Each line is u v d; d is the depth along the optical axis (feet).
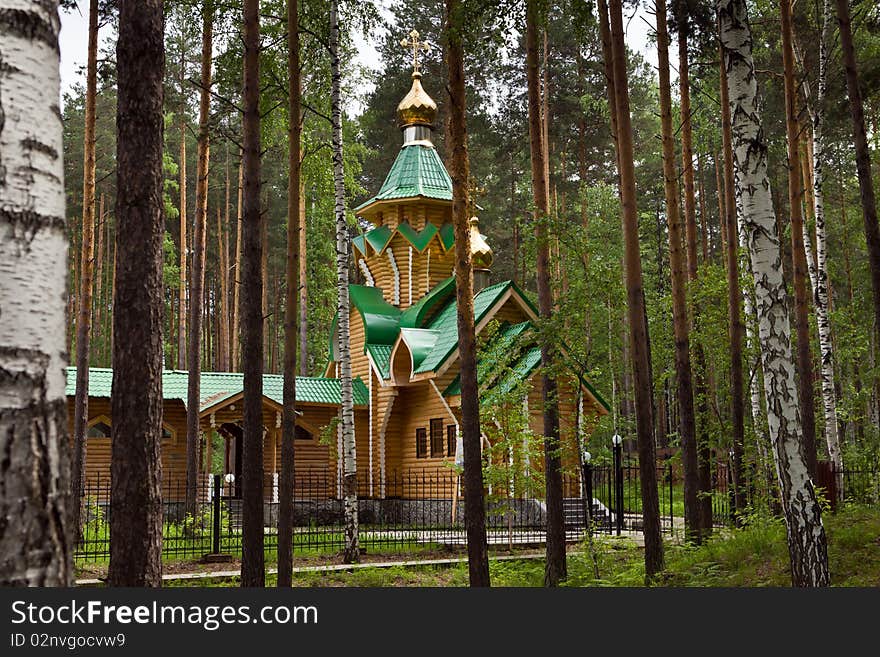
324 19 59.72
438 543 66.59
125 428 27.91
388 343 103.60
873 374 84.28
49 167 10.72
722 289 62.75
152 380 28.45
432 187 108.47
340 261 62.95
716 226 156.87
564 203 136.77
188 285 172.86
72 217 161.17
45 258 10.48
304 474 99.71
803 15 77.05
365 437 101.81
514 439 60.75
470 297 40.55
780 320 33.58
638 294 43.34
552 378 47.88
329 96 67.26
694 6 55.36
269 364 179.83
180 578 48.62
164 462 94.89
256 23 43.70
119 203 29.19
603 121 126.52
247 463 40.65
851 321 90.94
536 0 43.96
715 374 75.51
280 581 44.06
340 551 61.67
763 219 34.04
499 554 61.82
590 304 47.03
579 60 121.80
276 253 174.09
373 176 154.92
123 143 29.30
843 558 38.06
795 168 59.82
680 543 54.65
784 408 33.09
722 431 60.80
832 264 84.79
